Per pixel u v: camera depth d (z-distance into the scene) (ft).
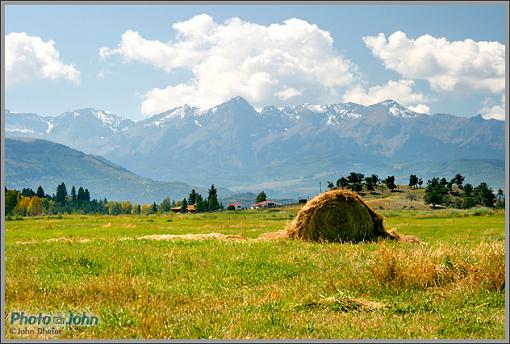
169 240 81.46
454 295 44.70
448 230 138.31
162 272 55.67
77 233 134.51
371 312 41.16
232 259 61.62
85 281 49.70
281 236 94.73
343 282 48.75
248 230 147.13
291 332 35.73
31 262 60.08
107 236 121.39
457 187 641.40
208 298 45.24
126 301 43.78
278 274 54.95
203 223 200.23
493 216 236.22
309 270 56.85
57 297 44.50
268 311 40.88
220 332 35.63
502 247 52.11
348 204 91.61
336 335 35.19
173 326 36.81
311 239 91.61
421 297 44.65
